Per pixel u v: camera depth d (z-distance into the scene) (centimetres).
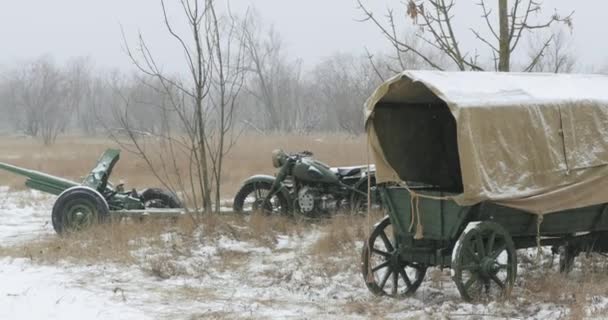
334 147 2591
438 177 965
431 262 848
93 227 1238
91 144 3734
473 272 805
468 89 815
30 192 2003
